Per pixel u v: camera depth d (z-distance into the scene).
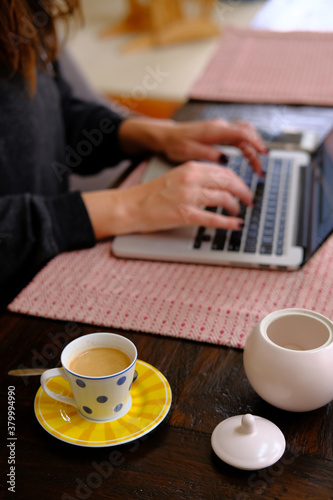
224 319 0.69
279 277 0.77
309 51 1.50
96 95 1.55
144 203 0.86
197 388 0.59
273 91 1.32
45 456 0.53
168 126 1.13
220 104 1.29
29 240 0.85
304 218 0.87
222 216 0.84
